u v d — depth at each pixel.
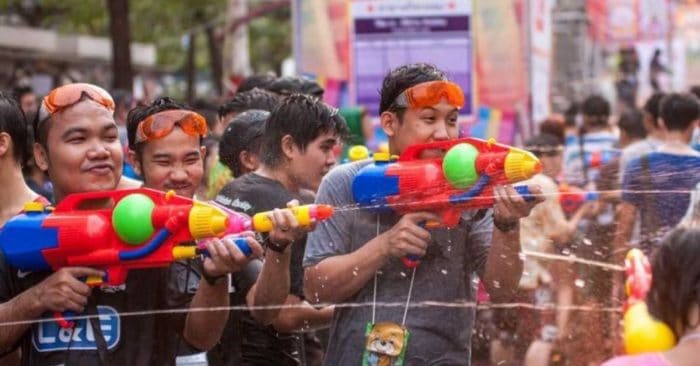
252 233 5.32
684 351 4.28
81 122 5.63
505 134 14.11
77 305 5.33
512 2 14.03
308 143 7.12
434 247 5.96
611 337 6.50
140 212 5.27
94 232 5.29
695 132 10.79
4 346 5.47
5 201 6.18
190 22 32.31
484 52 14.13
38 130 5.77
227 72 36.69
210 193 8.85
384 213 5.97
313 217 5.38
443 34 14.15
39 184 10.09
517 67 14.08
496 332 6.53
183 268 5.84
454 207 5.72
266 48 41.47
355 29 14.25
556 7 22.12
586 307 6.68
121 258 5.31
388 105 6.07
